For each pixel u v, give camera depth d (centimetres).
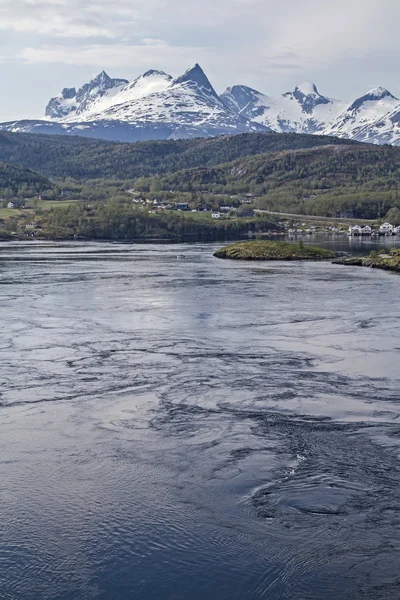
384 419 3884
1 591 2367
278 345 5844
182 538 2658
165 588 2380
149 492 3008
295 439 3578
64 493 3009
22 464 3300
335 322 6919
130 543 2638
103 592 2367
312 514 2788
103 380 4716
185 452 3422
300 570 2455
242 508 2852
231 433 3675
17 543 2638
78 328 6606
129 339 6091
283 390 4475
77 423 3850
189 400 4269
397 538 2611
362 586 2366
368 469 3188
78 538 2672
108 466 3272
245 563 2503
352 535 2638
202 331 6469
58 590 2373
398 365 5131
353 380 4712
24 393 4406
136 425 3812
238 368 5059
